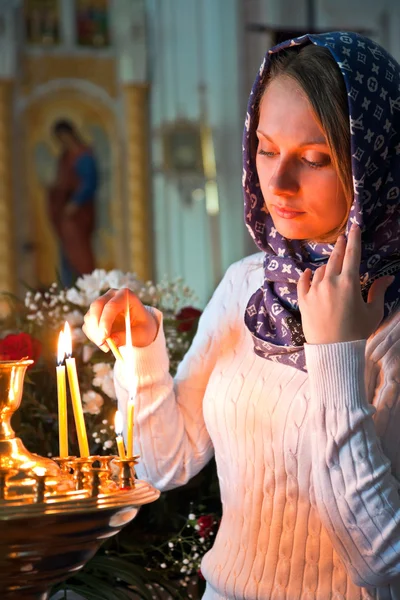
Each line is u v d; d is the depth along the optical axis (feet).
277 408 4.86
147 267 36.11
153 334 5.30
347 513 4.35
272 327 5.08
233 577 5.03
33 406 7.22
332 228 4.71
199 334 5.64
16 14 34.86
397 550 4.30
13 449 4.00
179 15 36.40
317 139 4.50
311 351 4.42
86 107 35.78
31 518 3.52
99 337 4.91
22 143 35.17
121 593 6.18
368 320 4.44
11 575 3.73
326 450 4.37
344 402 4.34
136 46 35.68
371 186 4.60
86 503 3.66
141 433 5.41
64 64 35.50
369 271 4.72
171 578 6.84
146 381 5.35
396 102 4.62
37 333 7.82
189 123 36.50
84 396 7.02
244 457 5.04
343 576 4.74
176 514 6.97
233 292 5.57
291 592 4.80
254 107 4.98
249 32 36.32
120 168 36.17
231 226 36.52
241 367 5.20
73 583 6.36
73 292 7.90
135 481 4.22
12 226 34.94
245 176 5.13
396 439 4.50
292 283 5.03
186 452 5.54
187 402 5.56
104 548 6.72
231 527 5.18
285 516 4.86
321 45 4.55
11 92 35.01
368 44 4.64
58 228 35.55
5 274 34.81
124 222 36.11
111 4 35.88
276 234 5.12
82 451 4.22
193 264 36.76
